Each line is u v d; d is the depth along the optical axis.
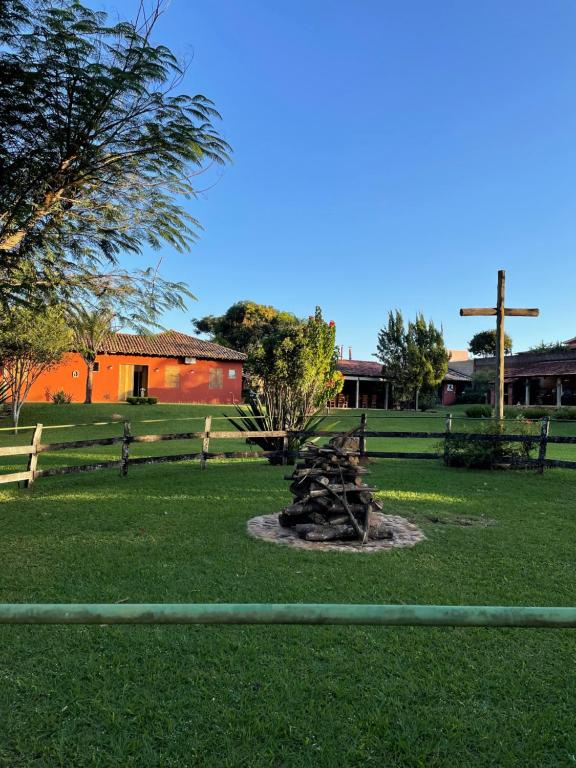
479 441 10.34
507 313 11.23
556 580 4.22
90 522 5.98
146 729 2.38
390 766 2.18
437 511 6.68
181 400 32.06
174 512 6.49
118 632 3.28
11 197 6.77
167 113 6.86
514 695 2.65
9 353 17.72
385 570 4.42
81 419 22.47
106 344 28.64
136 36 6.12
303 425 11.95
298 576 4.25
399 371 34.69
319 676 2.80
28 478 8.09
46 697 2.61
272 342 12.13
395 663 2.94
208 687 2.70
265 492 7.84
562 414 24.55
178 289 8.38
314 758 2.21
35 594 3.83
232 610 1.21
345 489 5.46
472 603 3.73
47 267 7.59
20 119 6.39
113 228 7.90
